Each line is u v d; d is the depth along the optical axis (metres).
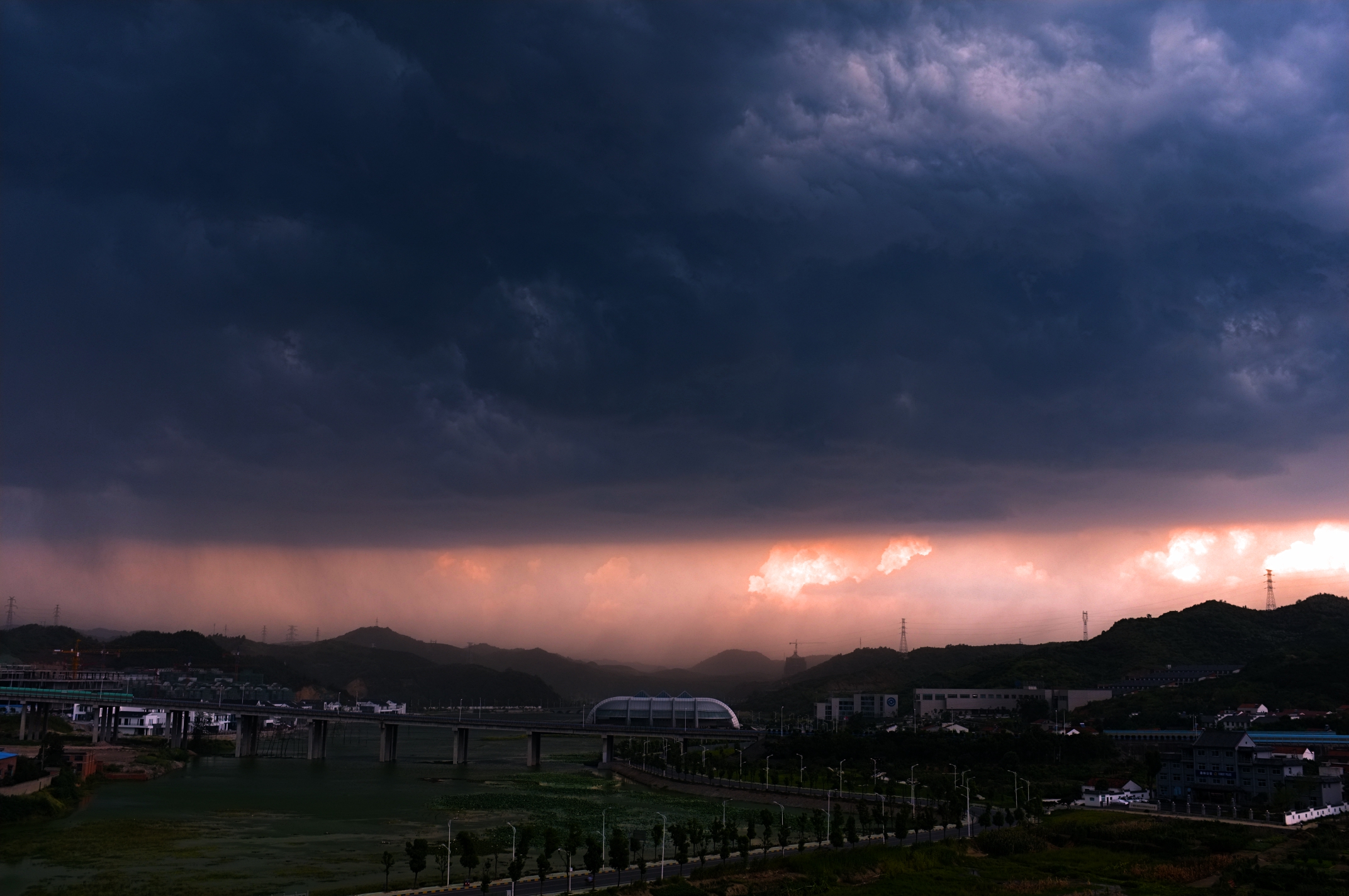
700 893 192.12
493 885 194.12
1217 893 188.50
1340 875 194.38
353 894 185.00
